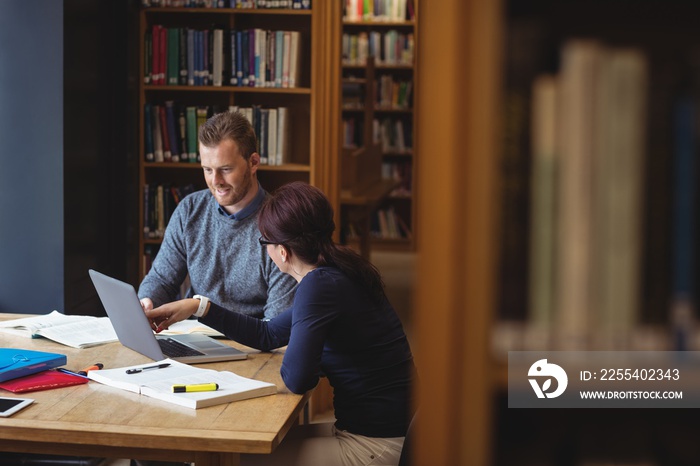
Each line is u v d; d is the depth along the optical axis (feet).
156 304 9.98
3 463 11.02
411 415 7.70
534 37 2.69
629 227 2.67
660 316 2.68
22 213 13.33
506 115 2.70
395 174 30.55
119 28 15.06
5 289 13.46
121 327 8.53
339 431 7.85
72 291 13.73
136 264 15.80
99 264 14.89
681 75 2.65
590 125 2.67
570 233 2.69
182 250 10.21
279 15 15.88
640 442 2.91
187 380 7.36
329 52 15.10
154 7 15.31
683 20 2.65
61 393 7.15
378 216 30.68
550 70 2.69
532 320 2.74
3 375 7.25
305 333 7.33
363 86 29.50
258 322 8.77
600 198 2.68
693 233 2.65
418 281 2.81
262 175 16.25
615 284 2.69
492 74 2.67
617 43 2.68
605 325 2.71
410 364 7.90
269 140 15.48
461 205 2.73
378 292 7.75
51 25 13.01
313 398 14.87
